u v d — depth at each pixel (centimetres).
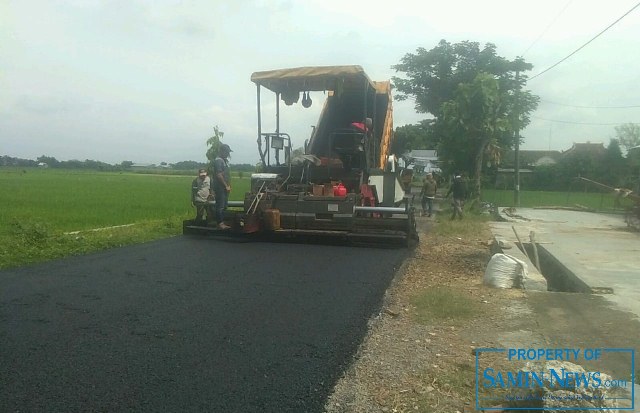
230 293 721
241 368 464
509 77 3322
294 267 912
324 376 452
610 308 672
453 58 3438
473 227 1673
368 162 1306
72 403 391
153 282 778
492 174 3875
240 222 1214
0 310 619
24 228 1114
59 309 628
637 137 5862
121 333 546
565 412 362
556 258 1084
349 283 801
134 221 1628
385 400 411
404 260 1025
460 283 840
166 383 429
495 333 573
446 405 403
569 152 6912
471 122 2380
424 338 556
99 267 884
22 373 442
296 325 588
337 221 1157
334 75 1210
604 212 2462
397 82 3538
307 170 1280
